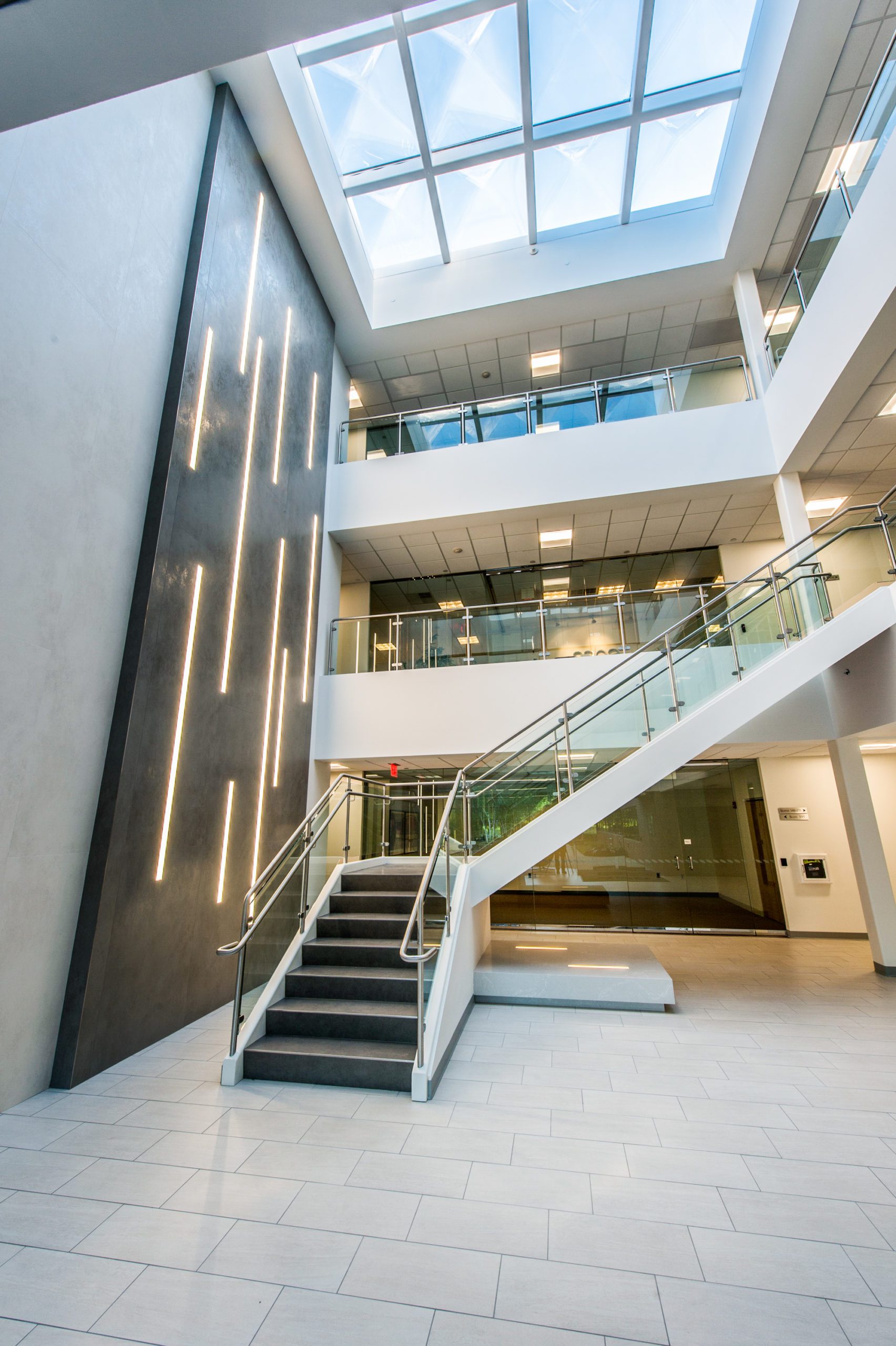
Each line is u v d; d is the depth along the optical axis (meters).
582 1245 2.09
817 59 6.12
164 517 4.68
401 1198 2.38
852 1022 4.57
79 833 3.88
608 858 9.24
